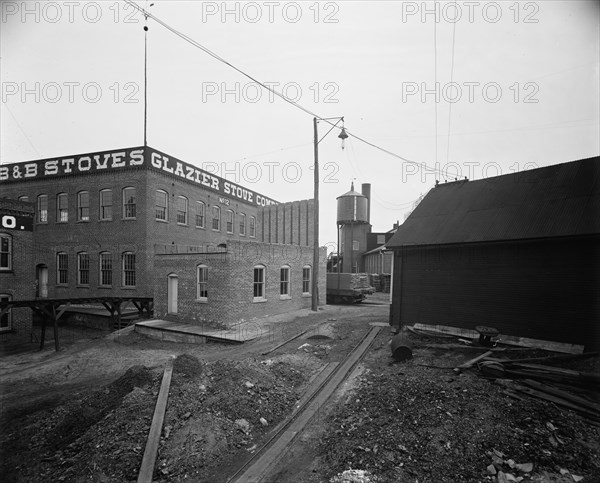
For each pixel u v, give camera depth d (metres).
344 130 20.00
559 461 4.78
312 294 20.39
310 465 5.21
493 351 9.47
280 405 7.24
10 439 6.45
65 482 4.84
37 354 14.73
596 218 9.06
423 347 10.39
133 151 22.02
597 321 8.87
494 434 5.29
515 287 10.37
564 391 6.64
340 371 9.00
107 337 16.55
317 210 20.31
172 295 17.44
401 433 5.54
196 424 5.92
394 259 13.72
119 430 5.78
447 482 4.58
